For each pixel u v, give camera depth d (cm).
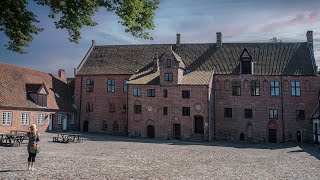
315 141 4984
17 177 1641
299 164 2452
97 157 2627
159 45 6588
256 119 5494
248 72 5606
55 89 6147
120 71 6172
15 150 2880
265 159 2805
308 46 5806
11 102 4791
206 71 5731
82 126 6259
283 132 5381
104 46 6825
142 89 5628
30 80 5631
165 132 5459
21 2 1580
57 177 1686
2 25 1622
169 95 5481
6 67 5344
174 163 2403
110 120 6109
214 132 5600
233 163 2484
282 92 5444
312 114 5216
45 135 4756
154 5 1711
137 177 1750
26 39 1712
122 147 3631
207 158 2808
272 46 5984
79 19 1686
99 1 1597
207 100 5303
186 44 6456
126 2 1589
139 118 5606
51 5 1612
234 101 5594
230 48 6131
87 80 6306
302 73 5400
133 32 1731
